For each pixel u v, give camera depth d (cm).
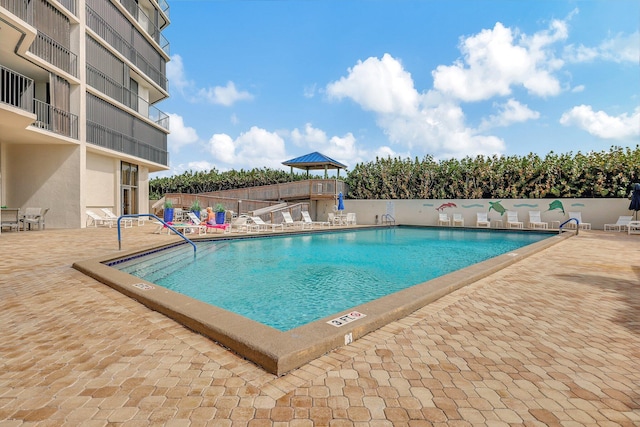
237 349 282
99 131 1658
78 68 1495
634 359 278
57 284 517
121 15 1872
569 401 216
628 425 191
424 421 193
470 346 301
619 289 511
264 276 747
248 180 3122
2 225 1222
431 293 441
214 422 189
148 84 2212
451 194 2255
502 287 521
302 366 260
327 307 534
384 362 268
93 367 256
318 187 2239
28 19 1212
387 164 2527
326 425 188
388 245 1298
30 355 276
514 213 1950
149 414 196
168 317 372
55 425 185
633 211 1692
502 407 208
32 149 1480
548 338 322
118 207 1839
